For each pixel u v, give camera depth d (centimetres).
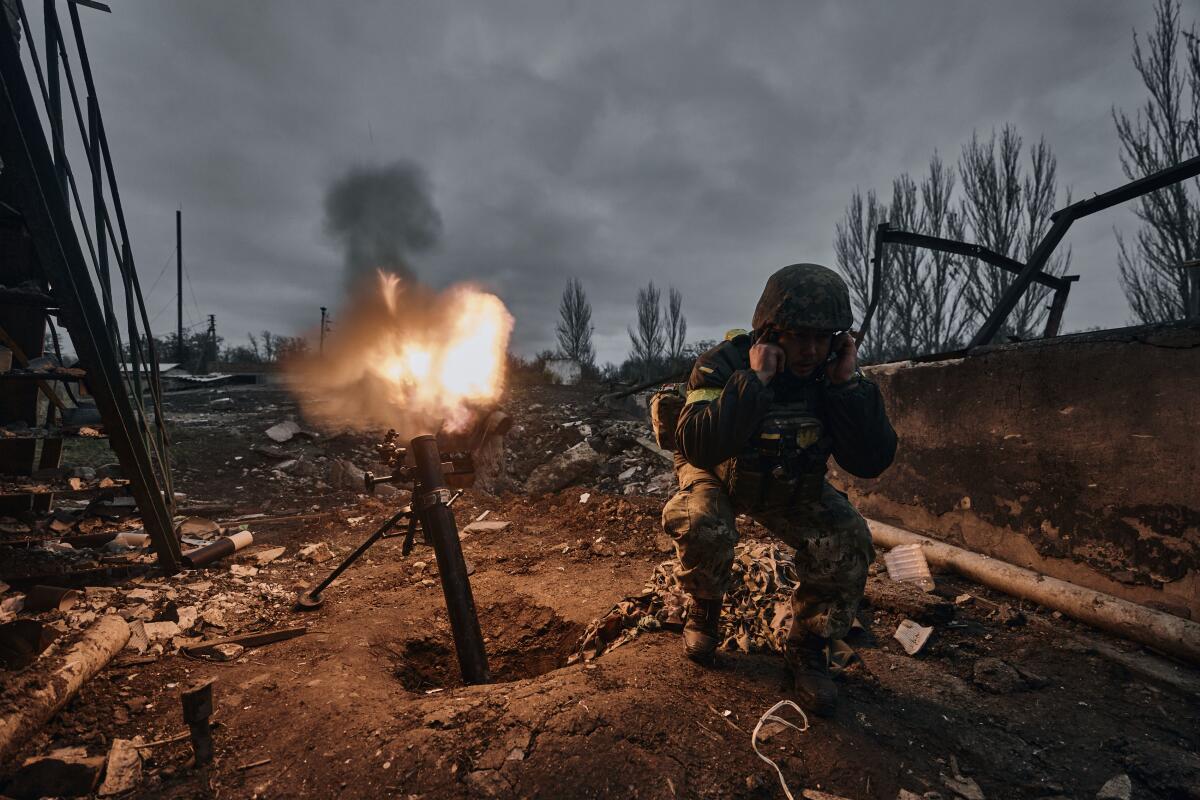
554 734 183
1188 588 252
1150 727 209
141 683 235
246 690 229
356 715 204
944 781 178
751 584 289
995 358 340
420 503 278
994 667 242
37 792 169
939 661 259
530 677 281
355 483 733
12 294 359
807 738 190
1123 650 258
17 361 477
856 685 231
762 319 191
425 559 421
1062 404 304
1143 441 268
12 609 301
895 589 310
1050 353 309
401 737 187
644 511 504
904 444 408
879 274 434
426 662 291
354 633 285
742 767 176
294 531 506
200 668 250
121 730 203
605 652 259
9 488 404
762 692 214
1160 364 261
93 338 340
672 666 228
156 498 366
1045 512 313
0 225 393
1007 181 1547
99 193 397
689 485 221
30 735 192
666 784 168
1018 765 187
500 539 475
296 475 758
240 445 829
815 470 198
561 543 456
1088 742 200
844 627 206
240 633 293
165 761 186
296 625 301
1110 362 281
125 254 417
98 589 333
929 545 371
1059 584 296
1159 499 262
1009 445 333
